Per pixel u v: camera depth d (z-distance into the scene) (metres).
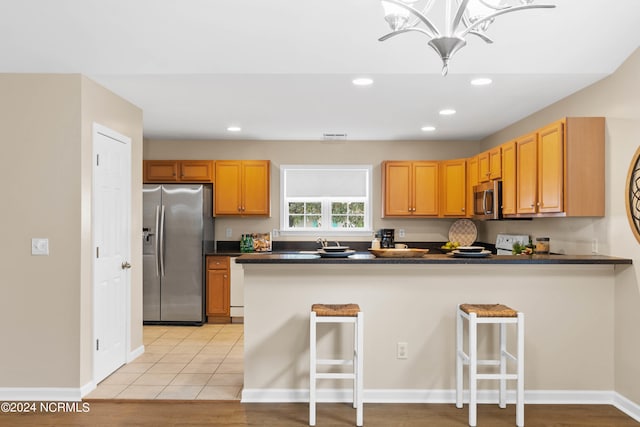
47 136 3.43
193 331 5.57
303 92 4.01
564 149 3.50
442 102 4.34
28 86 3.43
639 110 3.12
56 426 2.99
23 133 3.43
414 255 3.59
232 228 6.53
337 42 3.18
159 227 5.86
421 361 3.47
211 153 6.45
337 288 3.48
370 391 3.46
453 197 6.02
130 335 4.30
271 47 3.23
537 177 3.90
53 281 3.42
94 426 3.00
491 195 4.93
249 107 4.55
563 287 3.47
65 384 3.42
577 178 3.49
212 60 3.35
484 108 4.56
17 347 3.42
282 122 5.26
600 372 3.46
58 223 3.42
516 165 4.33
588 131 3.49
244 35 3.12
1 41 3.12
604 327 3.46
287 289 3.47
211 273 6.00
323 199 6.59
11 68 3.37
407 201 6.16
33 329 3.42
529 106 4.48
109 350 3.91
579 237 3.91
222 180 6.23
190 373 3.99
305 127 5.55
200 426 3.00
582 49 3.20
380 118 5.04
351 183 6.57
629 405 3.25
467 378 3.49
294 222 6.61
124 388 3.62
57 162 3.43
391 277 3.48
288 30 3.08
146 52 3.25
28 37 3.11
